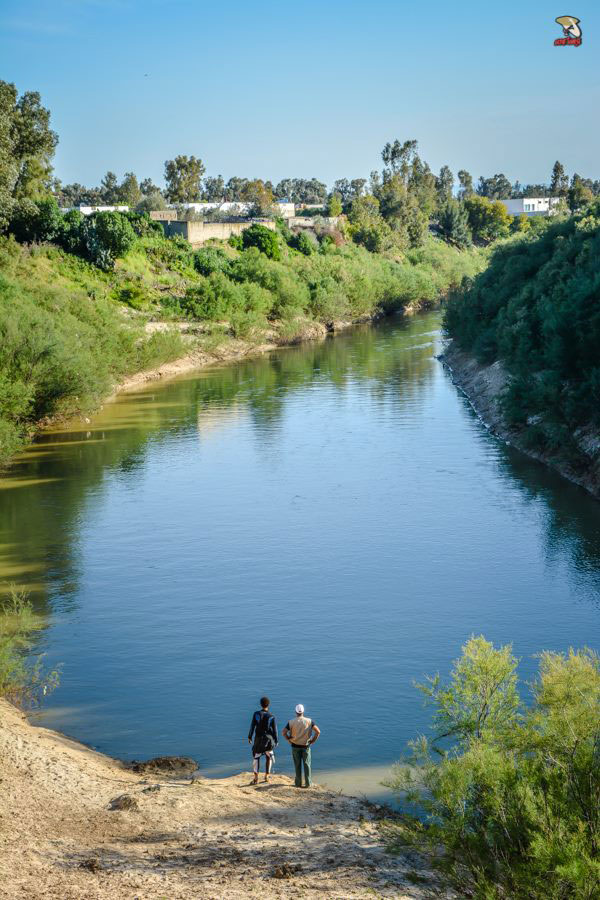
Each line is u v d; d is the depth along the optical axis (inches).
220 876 546.0
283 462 2078.0
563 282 2613.2
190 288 4281.5
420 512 1657.2
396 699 952.9
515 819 444.1
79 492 1844.2
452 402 2775.6
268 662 1055.0
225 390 3144.7
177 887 522.6
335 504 1726.1
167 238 4977.9
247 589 1296.8
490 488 1803.6
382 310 5812.0
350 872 562.3
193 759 844.6
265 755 812.0
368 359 3831.2
